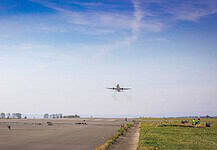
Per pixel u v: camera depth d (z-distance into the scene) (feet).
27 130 244.63
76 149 118.01
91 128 277.64
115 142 141.79
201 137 167.43
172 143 132.98
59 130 245.65
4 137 174.91
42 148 121.60
